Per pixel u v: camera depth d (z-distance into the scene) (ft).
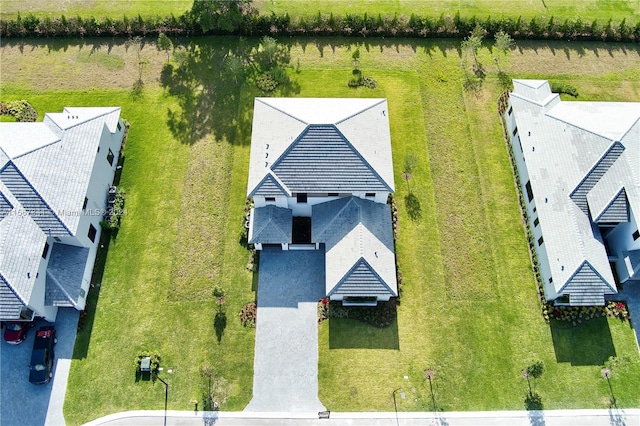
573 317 128.77
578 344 126.21
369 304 129.39
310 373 122.93
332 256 126.62
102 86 167.84
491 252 138.62
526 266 136.77
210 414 118.73
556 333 127.65
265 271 135.13
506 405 119.85
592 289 121.80
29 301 116.26
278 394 120.88
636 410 119.03
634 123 132.46
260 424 117.70
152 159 152.97
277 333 127.44
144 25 177.27
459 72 171.22
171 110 162.61
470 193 147.54
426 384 121.80
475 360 124.57
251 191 126.82
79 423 117.80
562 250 125.70
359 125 133.18
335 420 118.11
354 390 121.19
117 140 152.05
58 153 131.13
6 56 174.40
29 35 178.50
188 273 135.23
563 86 167.12
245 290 132.87
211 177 149.79
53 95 165.78
